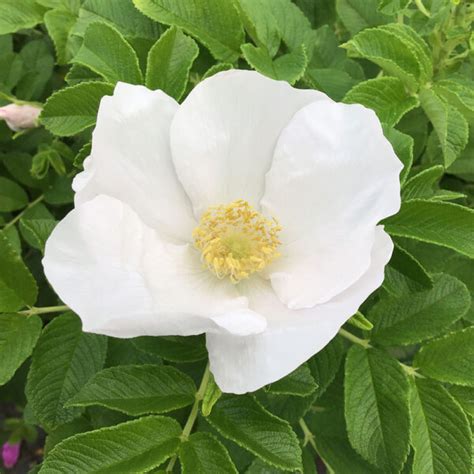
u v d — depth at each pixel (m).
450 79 0.18
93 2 0.18
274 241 0.15
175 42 0.16
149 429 0.14
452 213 0.15
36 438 0.32
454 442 0.15
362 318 0.14
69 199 0.23
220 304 0.14
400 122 0.20
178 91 0.16
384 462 0.15
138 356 0.17
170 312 0.12
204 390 0.15
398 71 0.17
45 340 0.16
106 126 0.13
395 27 0.17
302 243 0.14
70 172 0.23
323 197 0.14
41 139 0.24
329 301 0.13
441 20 0.18
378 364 0.15
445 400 0.15
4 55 0.23
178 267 0.14
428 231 0.15
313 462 0.17
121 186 0.14
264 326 0.12
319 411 0.18
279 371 0.12
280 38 0.18
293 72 0.17
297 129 0.14
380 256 0.13
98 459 0.13
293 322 0.13
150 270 0.13
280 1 0.19
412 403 0.15
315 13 0.22
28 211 0.23
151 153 0.14
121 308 0.12
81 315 0.12
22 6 0.20
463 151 0.20
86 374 0.16
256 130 0.14
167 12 0.17
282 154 0.14
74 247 0.12
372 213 0.13
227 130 0.14
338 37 0.22
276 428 0.14
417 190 0.16
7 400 0.27
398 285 0.16
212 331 0.12
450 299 0.16
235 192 0.15
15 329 0.16
